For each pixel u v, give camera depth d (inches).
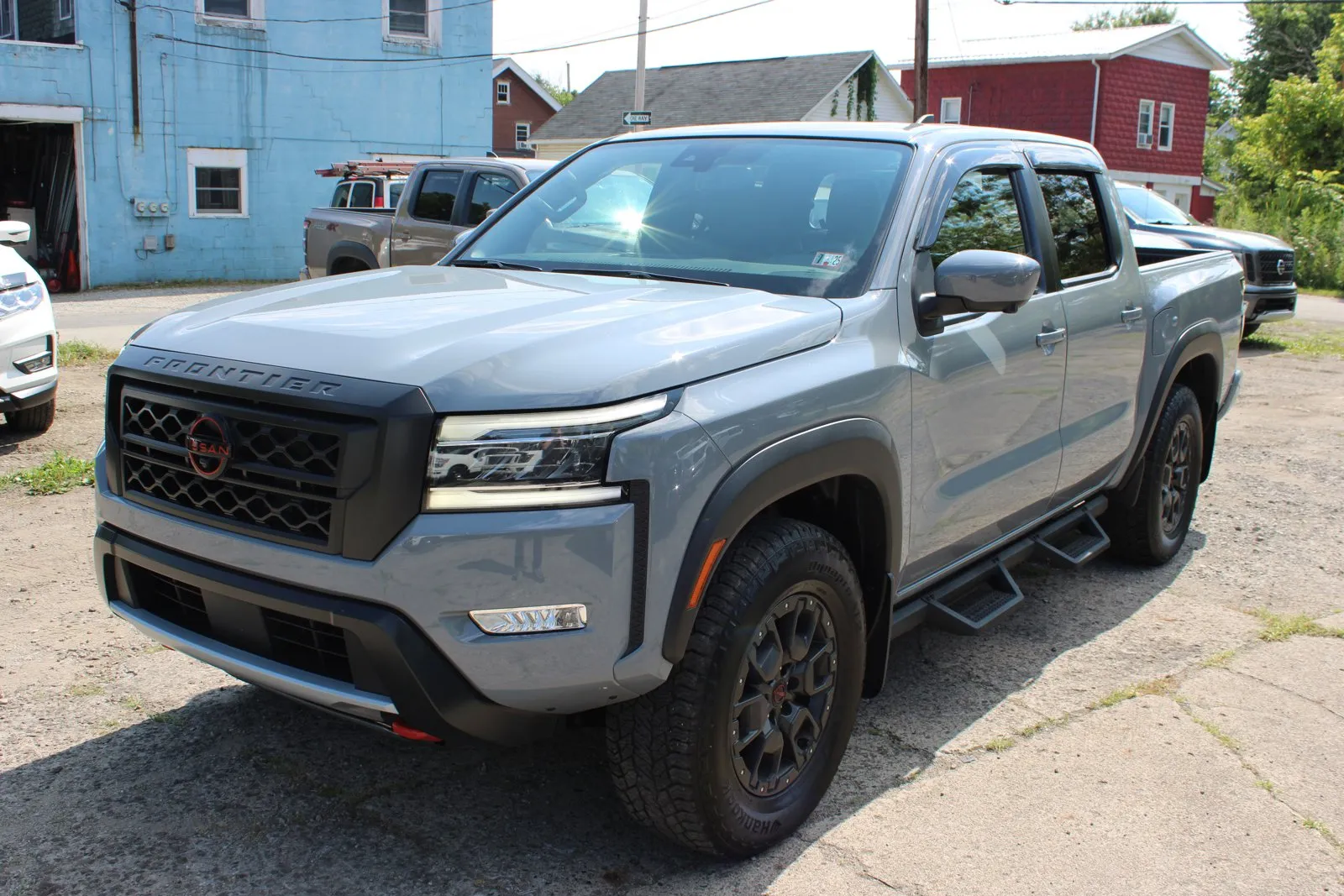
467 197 403.2
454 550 90.1
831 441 109.2
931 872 110.7
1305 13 1943.9
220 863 108.8
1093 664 163.3
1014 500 152.2
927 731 141.1
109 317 580.7
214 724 136.8
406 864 109.7
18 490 231.9
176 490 104.2
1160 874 111.5
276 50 815.1
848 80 1374.3
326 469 93.2
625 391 94.3
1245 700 151.8
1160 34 1387.8
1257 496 259.4
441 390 91.7
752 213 137.1
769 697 109.1
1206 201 1657.2
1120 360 174.6
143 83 765.9
